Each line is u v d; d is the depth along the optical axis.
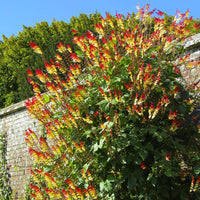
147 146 2.37
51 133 2.57
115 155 2.36
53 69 2.77
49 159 2.59
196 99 2.96
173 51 2.95
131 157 2.34
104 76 2.39
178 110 2.78
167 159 2.17
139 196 2.27
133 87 2.39
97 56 2.94
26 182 5.36
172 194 2.38
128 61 2.68
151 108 2.23
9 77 12.43
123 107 2.54
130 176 2.30
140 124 2.53
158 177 2.40
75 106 2.48
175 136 2.79
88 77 2.85
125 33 2.66
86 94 2.53
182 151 2.61
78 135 2.73
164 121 2.64
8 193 5.74
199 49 3.53
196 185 2.21
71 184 2.08
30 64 10.38
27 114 5.91
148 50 2.75
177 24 2.69
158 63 2.66
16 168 5.74
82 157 2.70
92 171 2.58
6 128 6.31
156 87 2.66
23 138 5.84
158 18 2.83
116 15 2.76
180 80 3.27
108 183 2.30
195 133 2.79
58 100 2.96
